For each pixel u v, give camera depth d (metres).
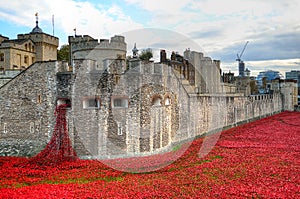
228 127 46.34
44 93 26.53
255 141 34.53
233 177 19.83
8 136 27.94
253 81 102.06
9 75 32.62
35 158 23.64
